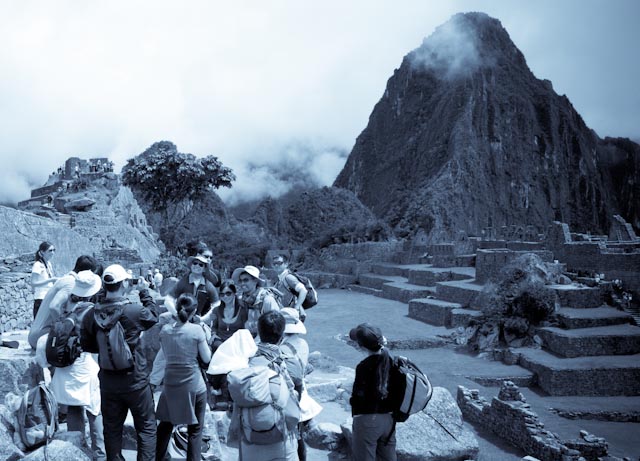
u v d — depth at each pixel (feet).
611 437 88.99
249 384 16.40
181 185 269.85
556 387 115.03
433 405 26.21
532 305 146.61
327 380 37.37
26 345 32.37
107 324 18.83
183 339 20.08
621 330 133.49
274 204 655.35
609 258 164.76
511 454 69.21
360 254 344.28
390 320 193.57
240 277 27.12
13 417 21.50
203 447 23.62
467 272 220.02
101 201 171.42
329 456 25.31
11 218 72.59
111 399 19.24
